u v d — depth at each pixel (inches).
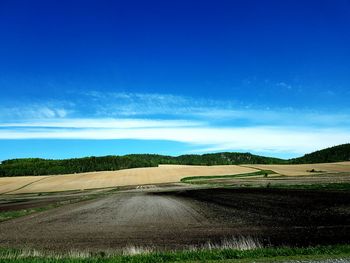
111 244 743.7
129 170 5698.8
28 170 7076.8
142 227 991.0
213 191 2426.2
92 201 2209.6
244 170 5187.0
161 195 2431.1
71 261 515.8
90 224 1120.2
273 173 4729.3
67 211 1622.8
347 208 1083.9
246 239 711.1
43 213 1590.8
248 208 1315.2
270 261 447.8
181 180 4498.0
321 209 1114.7
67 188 4389.8
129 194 2780.5
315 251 498.3
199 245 678.5
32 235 940.6
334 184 2097.7
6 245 795.4
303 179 3299.7
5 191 4453.7
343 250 495.8
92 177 5147.6
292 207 1228.5
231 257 496.7
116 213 1427.2
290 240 672.4
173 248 660.1
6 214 1577.3
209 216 1163.9
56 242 806.5
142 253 572.1
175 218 1166.3
